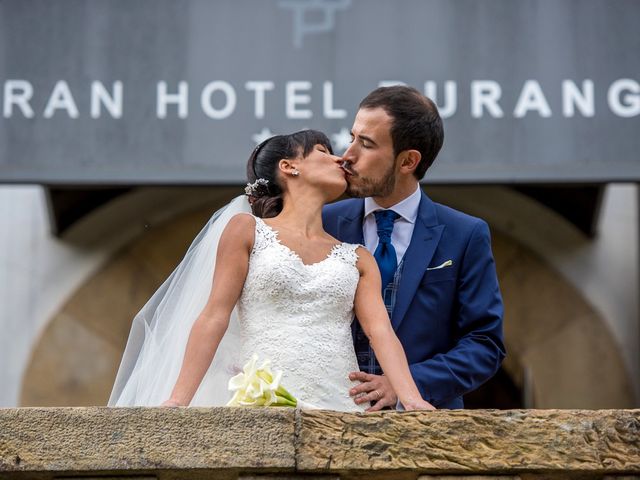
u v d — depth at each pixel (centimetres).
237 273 555
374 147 607
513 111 959
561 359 1093
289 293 554
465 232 627
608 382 1088
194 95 969
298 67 969
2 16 979
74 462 462
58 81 973
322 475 470
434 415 475
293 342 547
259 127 962
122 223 1109
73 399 1080
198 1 982
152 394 562
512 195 1109
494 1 974
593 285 1102
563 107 959
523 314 1099
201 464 463
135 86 972
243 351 552
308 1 982
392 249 617
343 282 563
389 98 612
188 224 1115
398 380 547
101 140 965
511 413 477
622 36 968
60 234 1105
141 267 1105
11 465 462
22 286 1095
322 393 544
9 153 962
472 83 963
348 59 968
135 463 463
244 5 980
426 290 616
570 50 967
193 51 976
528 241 1108
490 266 625
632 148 951
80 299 1096
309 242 573
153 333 573
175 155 962
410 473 471
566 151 954
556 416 478
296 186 586
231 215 592
